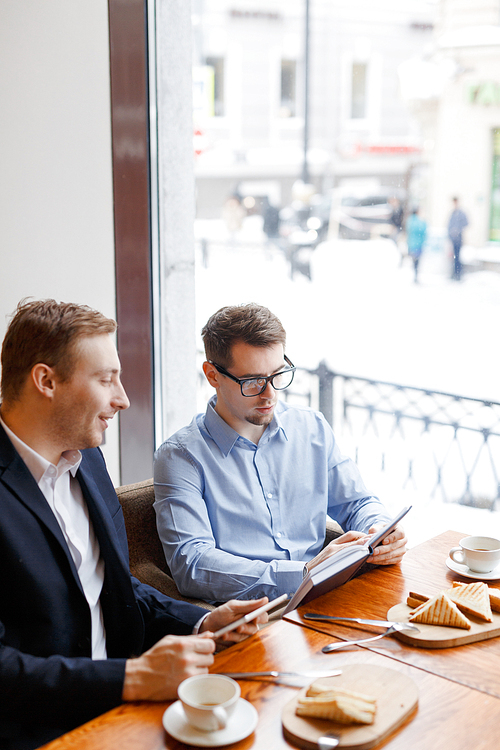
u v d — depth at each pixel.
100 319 1.21
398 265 10.72
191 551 1.56
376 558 1.43
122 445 2.61
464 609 1.20
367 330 7.08
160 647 1.04
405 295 8.64
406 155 17.95
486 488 3.50
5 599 1.14
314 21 17.45
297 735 0.87
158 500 1.68
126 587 1.32
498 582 1.35
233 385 1.61
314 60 17.66
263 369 1.59
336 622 1.20
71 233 2.44
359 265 11.02
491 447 3.86
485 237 7.57
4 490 1.16
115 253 2.51
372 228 13.34
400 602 1.27
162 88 2.57
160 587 1.63
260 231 15.71
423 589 1.33
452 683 1.01
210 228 16.27
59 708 1.02
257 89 17.80
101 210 2.47
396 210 11.95
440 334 6.54
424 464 3.79
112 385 1.23
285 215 16.50
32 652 1.15
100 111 2.41
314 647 1.11
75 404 1.19
